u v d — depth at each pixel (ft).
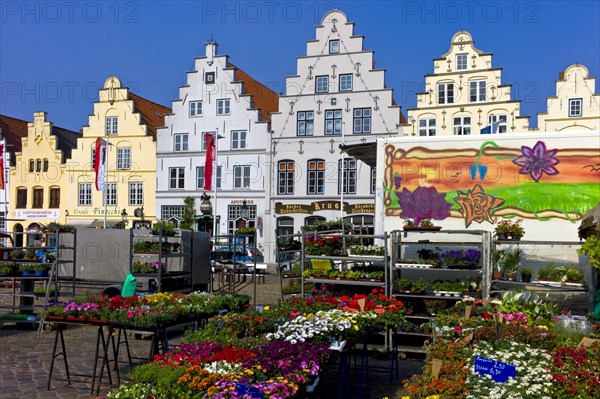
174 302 30.58
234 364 19.17
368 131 122.83
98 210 140.77
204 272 56.03
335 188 124.47
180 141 136.26
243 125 131.85
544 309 30.25
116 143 139.85
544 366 20.24
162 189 136.87
